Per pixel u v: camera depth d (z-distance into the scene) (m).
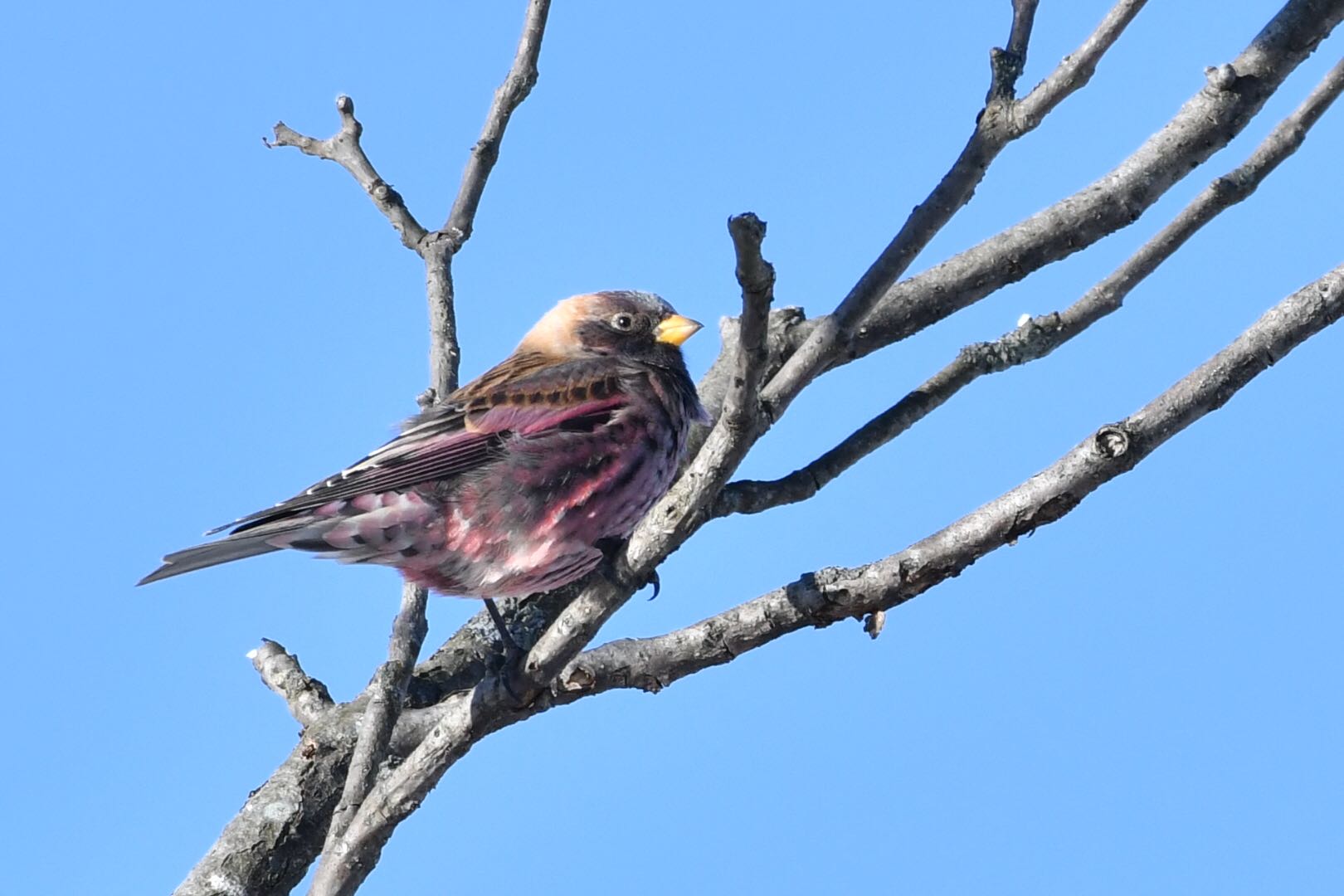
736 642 9.57
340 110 12.84
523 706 9.16
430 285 12.48
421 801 9.18
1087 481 8.74
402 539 11.17
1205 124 10.95
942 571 9.21
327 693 11.92
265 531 10.80
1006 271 12.20
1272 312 8.40
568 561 11.86
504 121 12.63
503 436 11.61
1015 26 7.86
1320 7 10.04
